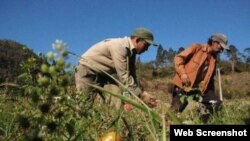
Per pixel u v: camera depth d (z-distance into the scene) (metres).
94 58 6.20
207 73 6.80
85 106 2.09
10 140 2.22
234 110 4.44
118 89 6.01
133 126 2.76
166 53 86.81
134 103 1.37
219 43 6.81
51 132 1.21
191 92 4.05
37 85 1.18
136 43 6.20
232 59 87.12
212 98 6.66
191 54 6.86
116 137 1.52
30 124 1.15
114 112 2.59
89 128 2.13
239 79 77.25
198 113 3.99
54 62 1.13
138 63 79.81
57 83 1.15
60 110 1.23
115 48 6.12
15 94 1.34
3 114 2.75
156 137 1.45
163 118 1.33
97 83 6.11
